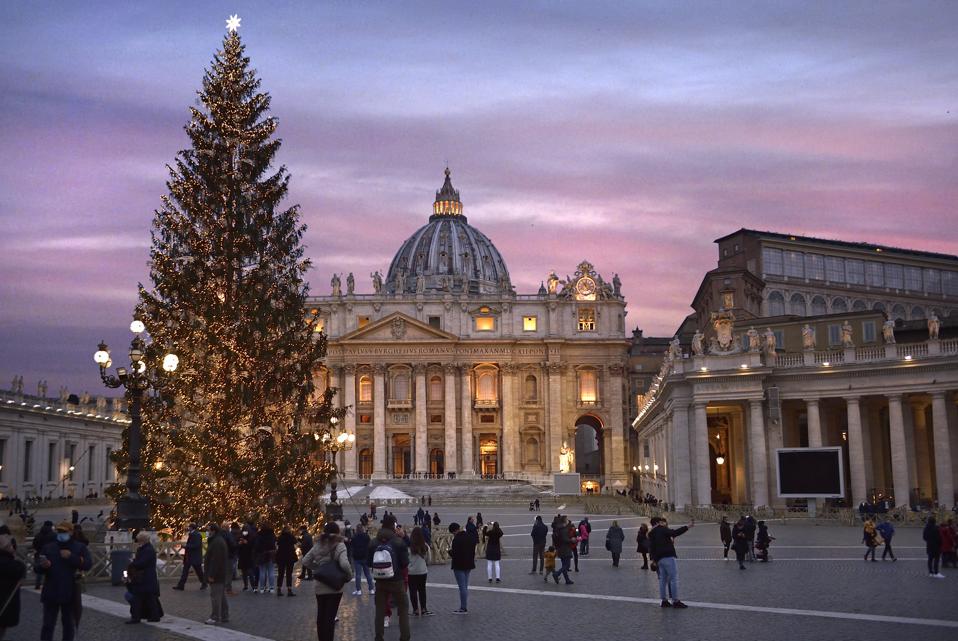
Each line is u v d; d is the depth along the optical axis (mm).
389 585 19047
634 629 20094
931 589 26281
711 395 68812
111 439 116312
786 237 132375
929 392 62031
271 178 40312
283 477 37406
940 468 61000
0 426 87000
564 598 25953
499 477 146125
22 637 18844
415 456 145500
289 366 38906
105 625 20750
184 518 35938
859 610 22312
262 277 38906
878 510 57469
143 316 37844
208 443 36219
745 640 18484
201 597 26516
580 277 153000
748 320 90312
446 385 147875
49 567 17484
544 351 150625
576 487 107438
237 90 40219
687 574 31984
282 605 24891
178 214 38844
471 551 23641
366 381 148875
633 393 160875
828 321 84438
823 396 66688
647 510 78312
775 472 67312
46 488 97062
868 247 138000
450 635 20000
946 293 144000
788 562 35594
